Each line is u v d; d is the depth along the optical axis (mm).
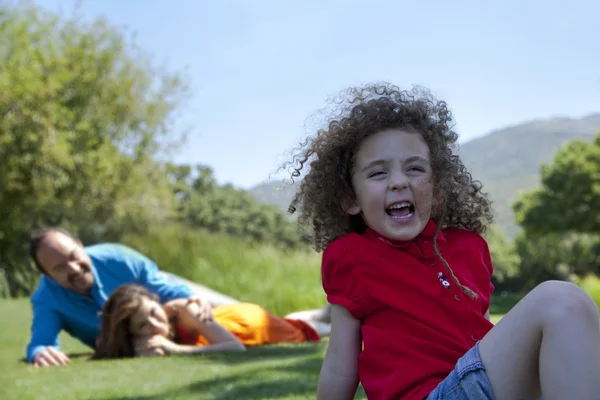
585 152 30844
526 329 1400
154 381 2885
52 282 3814
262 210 24891
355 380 1720
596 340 1359
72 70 13969
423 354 1599
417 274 1675
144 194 14688
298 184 2014
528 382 1418
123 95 14453
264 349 3797
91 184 13422
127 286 3754
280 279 7895
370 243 1720
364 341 1679
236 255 8578
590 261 27688
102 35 14625
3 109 12547
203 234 9578
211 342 3785
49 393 2707
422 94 1942
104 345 3684
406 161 1746
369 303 1683
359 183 1789
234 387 2693
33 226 12086
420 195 1728
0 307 5703
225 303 5035
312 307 7238
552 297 1387
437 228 1770
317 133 1907
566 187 30328
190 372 3068
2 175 12266
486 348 1455
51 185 12812
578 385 1325
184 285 4129
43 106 12805
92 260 3887
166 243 9047
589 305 1385
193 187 25406
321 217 1917
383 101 1817
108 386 2816
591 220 29828
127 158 14570
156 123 14938
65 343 4363
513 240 31531
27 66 13273
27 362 3521
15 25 13789
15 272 7711
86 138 13672
